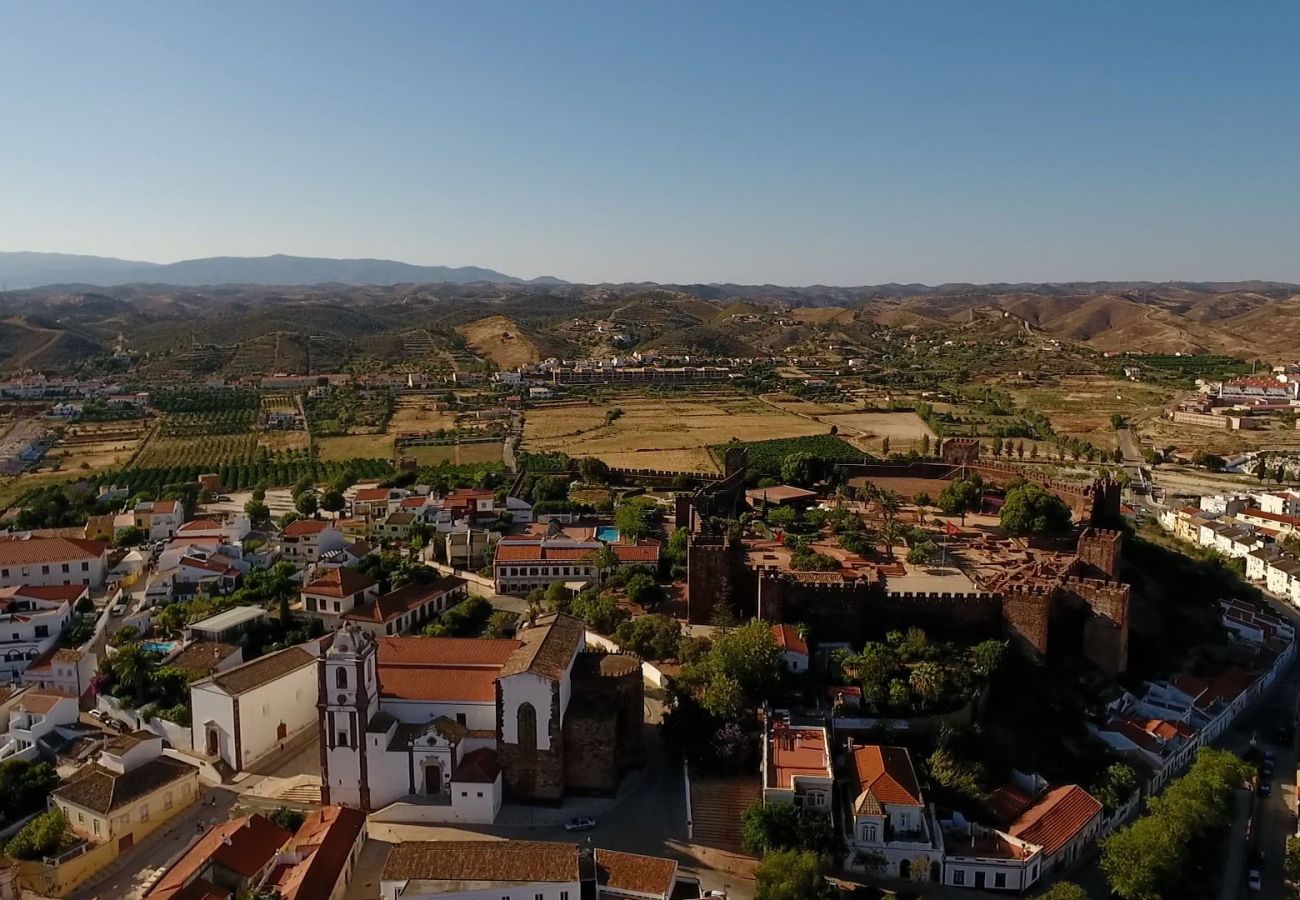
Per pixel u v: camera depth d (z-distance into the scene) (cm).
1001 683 15075
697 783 13088
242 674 14312
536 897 10444
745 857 11800
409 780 12688
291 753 14338
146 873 11500
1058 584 16138
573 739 12875
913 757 13425
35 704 14762
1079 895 10788
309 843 11125
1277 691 18438
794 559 17700
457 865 10625
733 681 13825
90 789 12138
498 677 12494
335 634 12938
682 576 19925
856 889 11412
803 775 12238
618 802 12850
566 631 14225
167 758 13138
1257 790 14900
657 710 15050
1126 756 14762
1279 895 12375
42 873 11031
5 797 12462
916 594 15875
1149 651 17462
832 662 14812
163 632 17962
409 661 13950
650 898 10538
